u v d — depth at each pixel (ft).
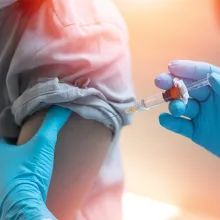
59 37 2.80
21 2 2.90
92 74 2.81
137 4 3.33
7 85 2.85
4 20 2.92
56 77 2.77
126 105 2.89
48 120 2.78
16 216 2.65
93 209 3.22
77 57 2.78
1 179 2.77
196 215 3.64
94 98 2.79
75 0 2.87
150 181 3.71
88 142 2.83
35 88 2.77
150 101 2.82
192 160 3.54
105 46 2.85
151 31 3.34
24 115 2.83
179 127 2.95
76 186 2.86
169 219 3.66
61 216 2.89
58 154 2.82
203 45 3.24
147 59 3.39
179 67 2.86
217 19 3.18
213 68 2.87
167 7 3.28
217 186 3.53
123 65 2.92
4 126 2.95
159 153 3.61
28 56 2.79
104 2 2.96
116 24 2.92
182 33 3.28
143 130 3.58
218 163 3.48
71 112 2.80
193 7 3.22
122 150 3.68
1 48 2.92
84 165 2.85
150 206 3.73
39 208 2.66
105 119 2.81
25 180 2.74
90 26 2.84
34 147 2.77
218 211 3.59
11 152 2.82
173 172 3.62
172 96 2.78
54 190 2.85
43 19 2.84
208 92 2.91
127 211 3.74
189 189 3.62
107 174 3.22
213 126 2.93
